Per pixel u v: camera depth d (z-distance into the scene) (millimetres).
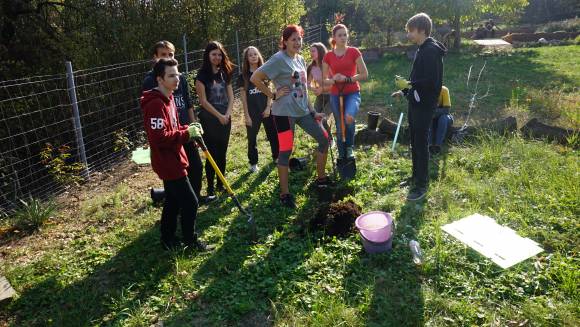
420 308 3102
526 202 4406
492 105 8703
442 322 2977
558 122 7199
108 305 3463
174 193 3854
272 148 6219
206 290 3494
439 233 3938
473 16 17719
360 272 3539
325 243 3990
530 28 24047
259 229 4391
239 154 6797
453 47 18203
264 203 4965
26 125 8555
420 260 3586
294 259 3807
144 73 8812
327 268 3604
